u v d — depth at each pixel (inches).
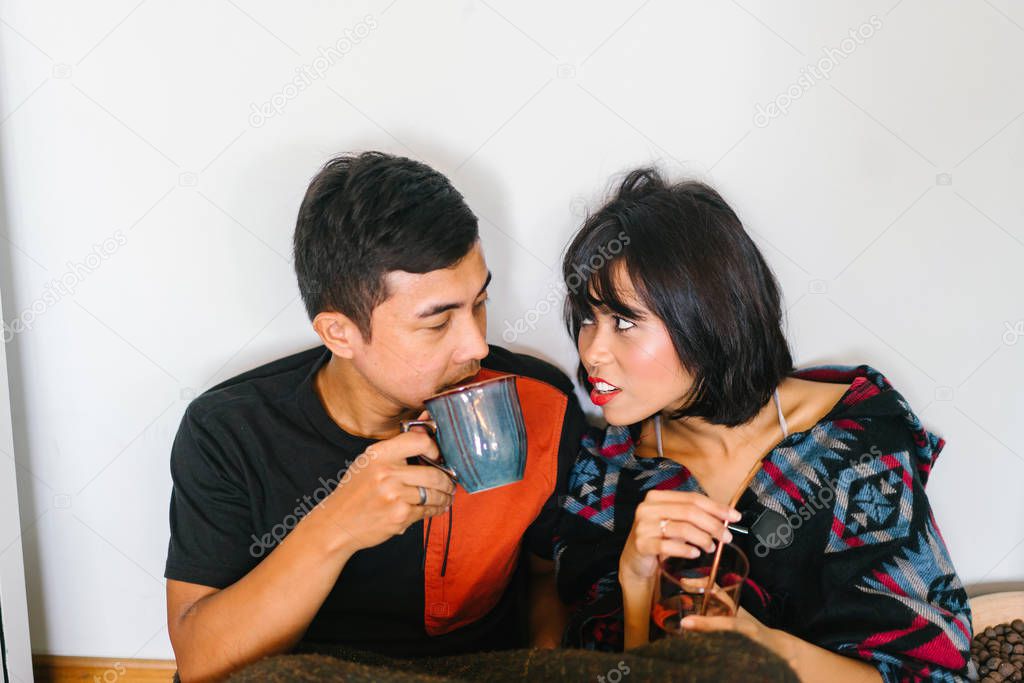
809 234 52.2
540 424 47.3
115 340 54.1
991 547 57.2
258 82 49.9
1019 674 50.8
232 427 43.8
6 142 50.7
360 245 37.8
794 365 54.6
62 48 49.4
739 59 49.4
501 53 49.6
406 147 51.1
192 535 43.5
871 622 40.1
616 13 48.9
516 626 51.2
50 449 56.0
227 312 53.6
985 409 54.8
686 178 51.3
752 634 35.8
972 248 52.1
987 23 48.5
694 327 41.8
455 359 40.4
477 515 45.1
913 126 50.3
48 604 58.8
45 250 52.6
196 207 51.8
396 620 46.4
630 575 39.8
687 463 47.4
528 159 51.3
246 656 39.3
